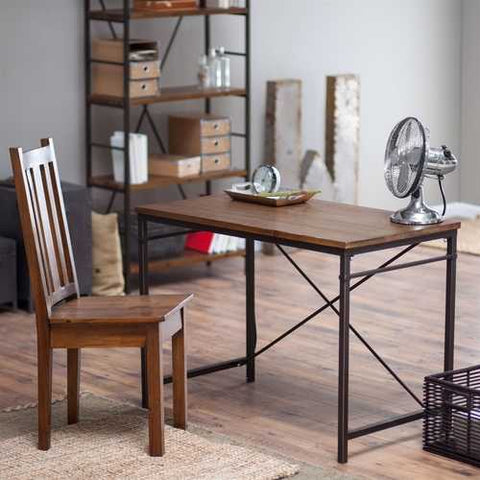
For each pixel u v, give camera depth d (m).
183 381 4.89
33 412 5.16
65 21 7.38
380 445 4.78
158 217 5.18
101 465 4.51
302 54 8.74
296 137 8.55
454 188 10.08
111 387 5.51
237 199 5.41
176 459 4.56
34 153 4.66
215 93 7.57
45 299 4.53
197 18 8.09
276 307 6.93
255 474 4.40
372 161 9.39
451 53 9.83
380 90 9.34
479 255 8.30
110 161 7.76
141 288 5.30
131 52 7.16
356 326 6.54
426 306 6.95
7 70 7.20
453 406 4.61
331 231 4.66
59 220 4.88
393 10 9.32
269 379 5.64
